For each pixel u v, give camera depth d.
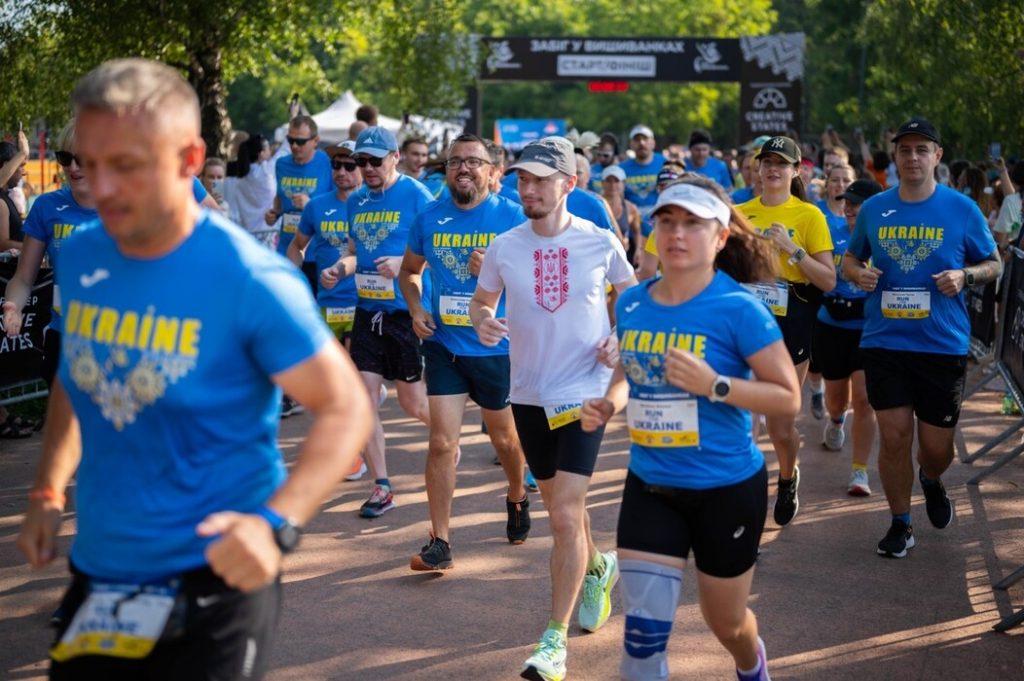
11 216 8.41
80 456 2.85
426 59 17.62
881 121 23.19
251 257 2.45
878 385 5.95
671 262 3.51
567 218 4.70
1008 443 8.65
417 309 5.65
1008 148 16.19
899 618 5.10
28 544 2.72
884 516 6.74
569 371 4.61
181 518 2.46
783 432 6.21
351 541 6.17
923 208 5.91
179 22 12.33
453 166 5.50
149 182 2.33
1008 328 7.96
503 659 4.62
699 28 52.16
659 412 3.56
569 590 4.41
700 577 3.63
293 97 14.48
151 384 2.42
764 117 28.09
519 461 5.88
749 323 3.50
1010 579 5.44
